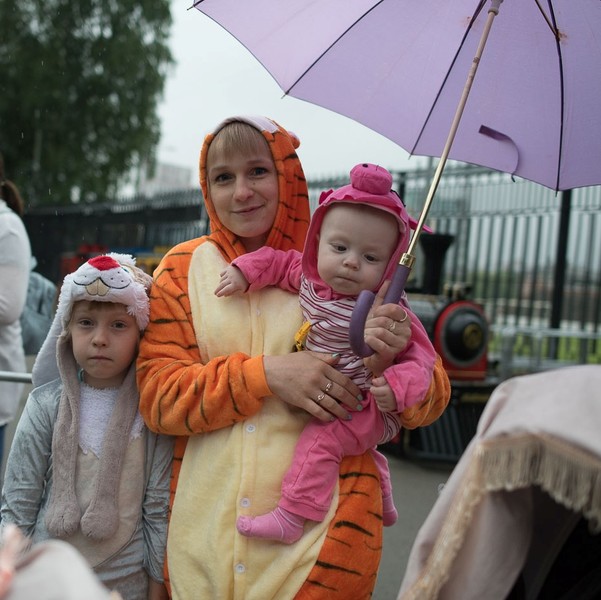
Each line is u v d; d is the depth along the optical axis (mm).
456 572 1198
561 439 1063
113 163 20297
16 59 18953
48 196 19812
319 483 1673
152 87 20281
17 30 19266
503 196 7602
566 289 7645
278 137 1913
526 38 1940
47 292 3342
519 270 7574
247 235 1916
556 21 1909
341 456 1725
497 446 1127
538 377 1175
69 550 736
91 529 1739
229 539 1686
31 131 19578
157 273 1940
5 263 2844
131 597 1803
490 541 1156
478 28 1938
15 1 19188
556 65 1950
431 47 1963
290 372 1695
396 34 1962
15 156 19516
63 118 19609
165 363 1792
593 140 2006
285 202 1935
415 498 4586
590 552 1328
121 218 13633
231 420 1736
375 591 3334
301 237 2004
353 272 1693
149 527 1814
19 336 3070
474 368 5180
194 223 11273
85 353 1812
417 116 1993
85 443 1815
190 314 1861
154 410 1760
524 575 1297
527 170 2027
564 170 2033
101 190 20312
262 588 1648
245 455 1720
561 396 1109
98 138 20188
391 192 1736
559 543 1260
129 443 1829
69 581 689
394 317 1629
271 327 1826
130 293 1790
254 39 2037
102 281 1771
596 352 6949
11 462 1838
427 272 5598
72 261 12422
